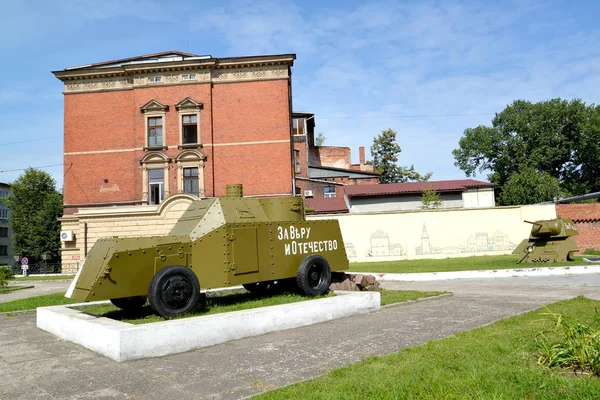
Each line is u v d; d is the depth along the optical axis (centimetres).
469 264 2281
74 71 3578
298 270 1001
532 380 474
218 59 3484
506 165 5562
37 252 5806
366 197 4075
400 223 3045
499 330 723
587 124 5203
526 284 1479
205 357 682
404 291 1261
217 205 959
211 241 905
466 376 501
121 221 3192
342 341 730
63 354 746
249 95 3534
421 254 3016
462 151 5794
